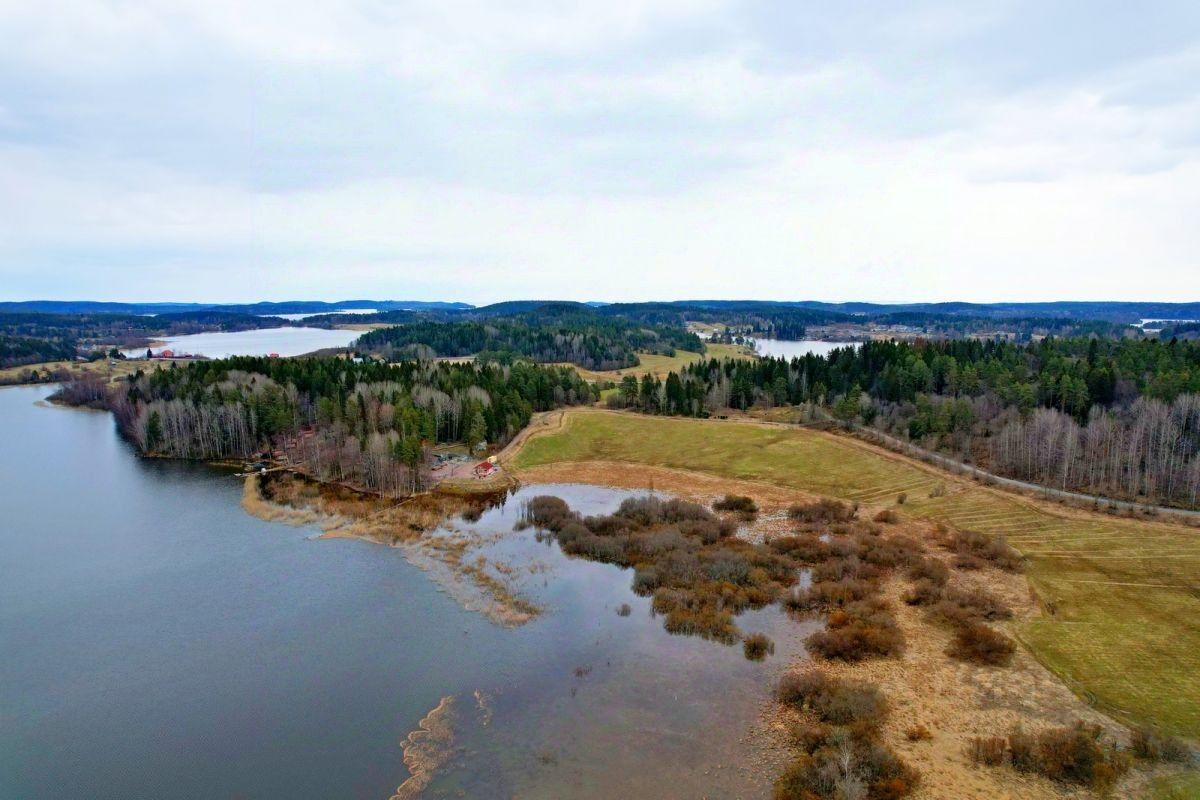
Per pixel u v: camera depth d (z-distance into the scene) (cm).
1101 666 4709
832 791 3516
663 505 8531
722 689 4559
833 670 4797
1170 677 4544
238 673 4797
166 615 5684
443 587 6225
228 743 4041
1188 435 8669
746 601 5862
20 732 4172
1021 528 7475
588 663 4897
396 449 9594
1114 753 3722
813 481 9881
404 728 4156
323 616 5653
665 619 5578
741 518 8394
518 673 4769
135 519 8219
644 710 4322
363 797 3581
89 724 4241
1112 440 8719
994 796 3491
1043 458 9050
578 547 7131
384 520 8119
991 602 5653
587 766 3788
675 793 3578
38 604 5906
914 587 6116
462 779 3694
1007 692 4466
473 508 8644
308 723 4219
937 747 3909
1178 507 7650
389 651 5075
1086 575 6219
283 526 7956
